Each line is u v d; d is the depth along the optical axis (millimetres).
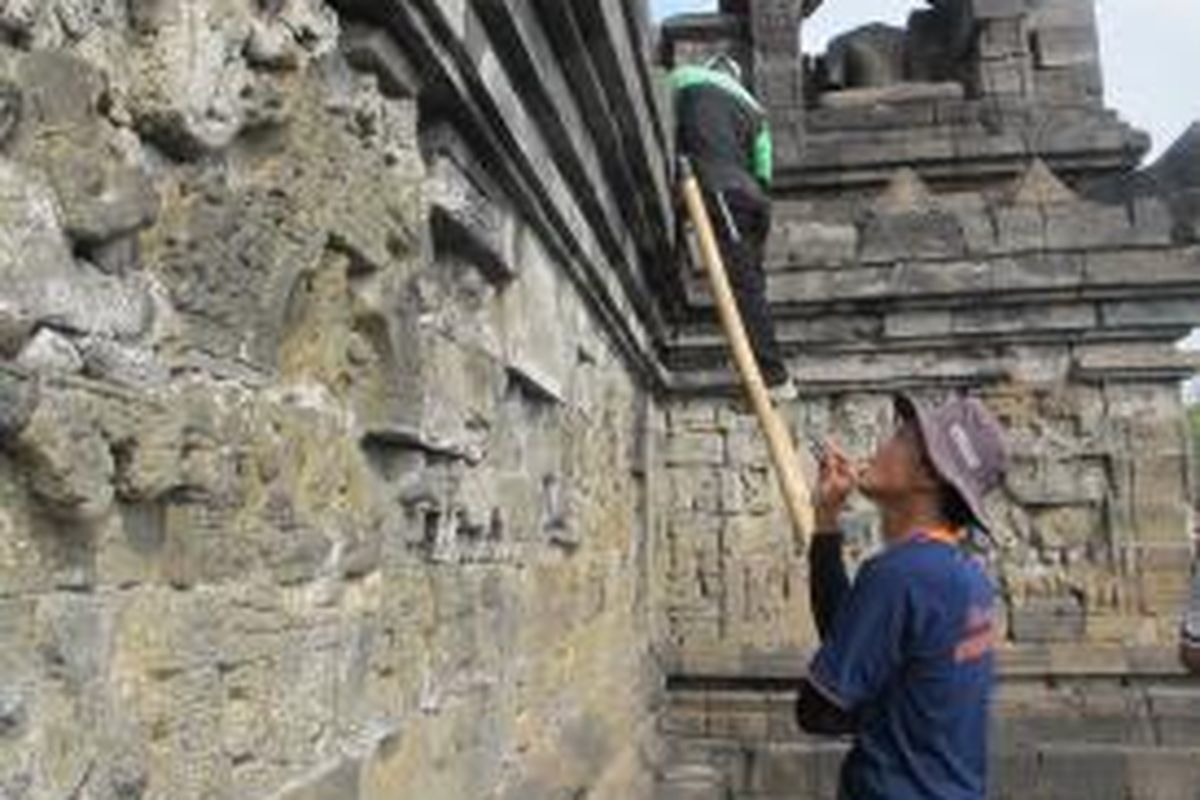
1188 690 12250
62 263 2318
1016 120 14250
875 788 3312
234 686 2980
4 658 2160
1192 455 12578
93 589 2447
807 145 14289
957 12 14961
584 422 8000
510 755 5719
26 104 2207
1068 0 14516
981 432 3539
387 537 4066
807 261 12609
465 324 4953
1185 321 12422
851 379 12734
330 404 3574
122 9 2559
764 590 12820
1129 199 12992
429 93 4316
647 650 11844
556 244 6531
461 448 4770
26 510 2268
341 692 3613
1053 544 12641
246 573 3033
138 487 2539
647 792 9664
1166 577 12477
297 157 3256
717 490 12977
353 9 3613
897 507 3570
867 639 3303
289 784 3242
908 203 12938
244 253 2998
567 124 5918
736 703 12531
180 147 2748
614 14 5992
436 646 4574
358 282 3789
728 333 5918
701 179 10195
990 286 12477
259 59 3062
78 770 2365
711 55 14711
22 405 2166
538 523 6477
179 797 2729
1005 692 12414
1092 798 11039
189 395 2746
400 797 4113
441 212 4484
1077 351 12656
